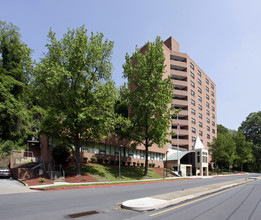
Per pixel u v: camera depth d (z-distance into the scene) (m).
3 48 32.88
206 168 52.97
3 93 27.62
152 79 33.09
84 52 25.17
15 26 33.03
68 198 12.36
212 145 66.50
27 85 33.19
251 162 89.56
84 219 7.60
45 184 20.47
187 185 22.31
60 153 28.19
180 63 65.69
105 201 11.41
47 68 23.59
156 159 49.06
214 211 9.16
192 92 67.94
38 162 29.84
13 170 25.56
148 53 34.97
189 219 7.69
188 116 63.84
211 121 80.12
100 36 27.31
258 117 94.19
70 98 24.81
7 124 30.95
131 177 32.19
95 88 25.97
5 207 9.43
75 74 24.97
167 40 71.62
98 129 25.69
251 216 8.48
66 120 24.05
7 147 30.44
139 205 9.50
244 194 15.55
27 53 26.23
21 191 15.83
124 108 56.56
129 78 37.22
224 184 23.23
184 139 62.19
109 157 37.78
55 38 25.62
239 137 78.94
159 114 33.78
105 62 27.48
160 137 33.16
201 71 76.62
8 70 32.78
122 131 33.88
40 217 7.76
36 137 35.75
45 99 25.86
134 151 43.41
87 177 26.16
